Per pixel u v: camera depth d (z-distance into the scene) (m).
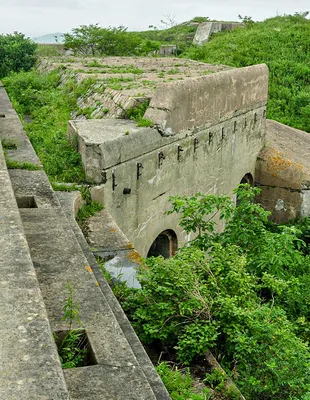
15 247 3.94
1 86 15.11
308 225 13.60
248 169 13.84
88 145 7.49
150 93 10.17
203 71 15.38
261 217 7.46
